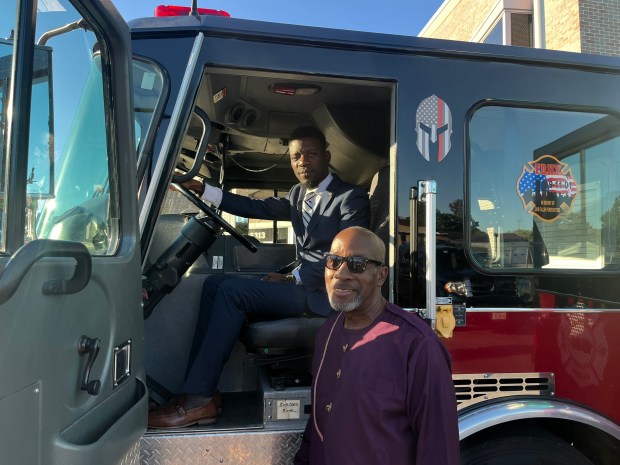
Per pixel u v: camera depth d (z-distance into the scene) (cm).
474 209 208
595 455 221
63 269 117
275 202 298
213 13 213
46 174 125
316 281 221
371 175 310
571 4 856
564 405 201
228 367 238
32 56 112
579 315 208
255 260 321
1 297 91
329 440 154
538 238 212
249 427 191
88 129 146
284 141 311
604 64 221
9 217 105
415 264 199
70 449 112
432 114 207
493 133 214
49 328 108
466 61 212
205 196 282
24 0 110
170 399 204
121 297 144
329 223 236
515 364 202
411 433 150
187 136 278
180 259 219
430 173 205
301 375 205
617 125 223
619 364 210
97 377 130
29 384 101
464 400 199
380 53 205
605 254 217
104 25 145
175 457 182
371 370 151
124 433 137
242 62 194
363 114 274
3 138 107
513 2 938
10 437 95
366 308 165
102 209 150
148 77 190
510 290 205
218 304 206
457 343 200
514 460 197
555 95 218
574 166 219
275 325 208
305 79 204
